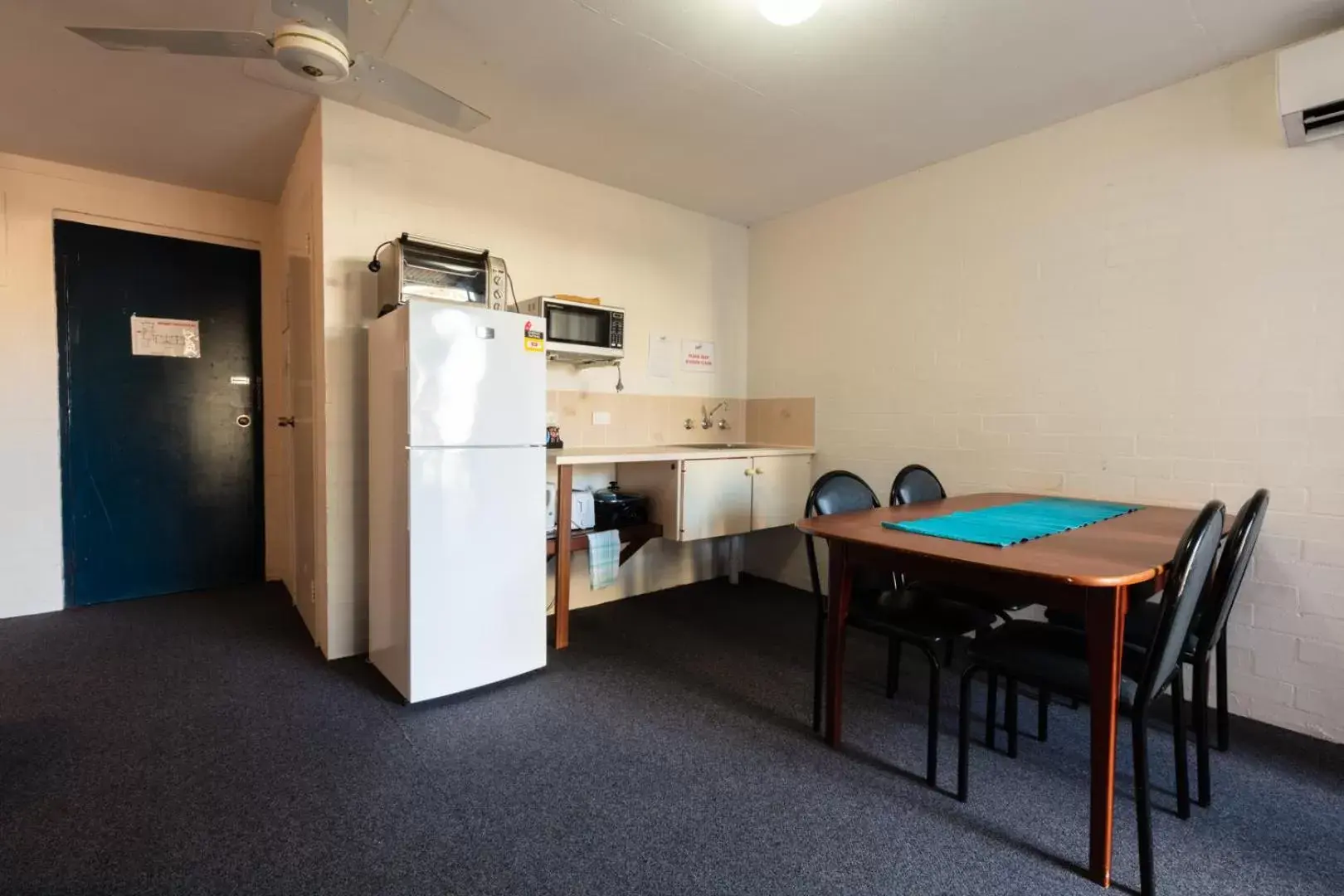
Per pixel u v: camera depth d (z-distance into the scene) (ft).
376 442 8.19
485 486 7.73
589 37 7.02
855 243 11.95
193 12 6.61
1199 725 5.62
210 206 12.07
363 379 8.87
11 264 10.38
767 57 7.43
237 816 5.36
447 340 7.40
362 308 8.83
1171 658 4.75
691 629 10.42
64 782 5.80
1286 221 7.18
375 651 8.36
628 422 12.13
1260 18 6.61
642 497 11.07
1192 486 7.93
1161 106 8.09
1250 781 6.15
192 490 12.28
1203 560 4.61
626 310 12.00
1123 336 8.49
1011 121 9.06
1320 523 7.04
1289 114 6.63
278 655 8.98
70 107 8.64
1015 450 9.68
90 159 10.50
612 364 11.87
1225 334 7.64
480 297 8.70
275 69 7.63
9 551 10.56
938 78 7.88
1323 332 6.97
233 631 9.94
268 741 6.62
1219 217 7.66
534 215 10.66
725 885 4.67
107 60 7.44
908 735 6.95
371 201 8.88
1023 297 9.53
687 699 7.77
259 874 4.70
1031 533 5.93
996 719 7.42
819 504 7.41
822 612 7.02
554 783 5.94
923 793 5.86
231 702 7.50
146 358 11.71
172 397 11.99
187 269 12.01
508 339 7.90
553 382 11.08
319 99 8.43
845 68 7.66
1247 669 7.57
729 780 6.04
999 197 9.78
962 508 7.72
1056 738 6.97
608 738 6.81
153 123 9.14
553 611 11.10
